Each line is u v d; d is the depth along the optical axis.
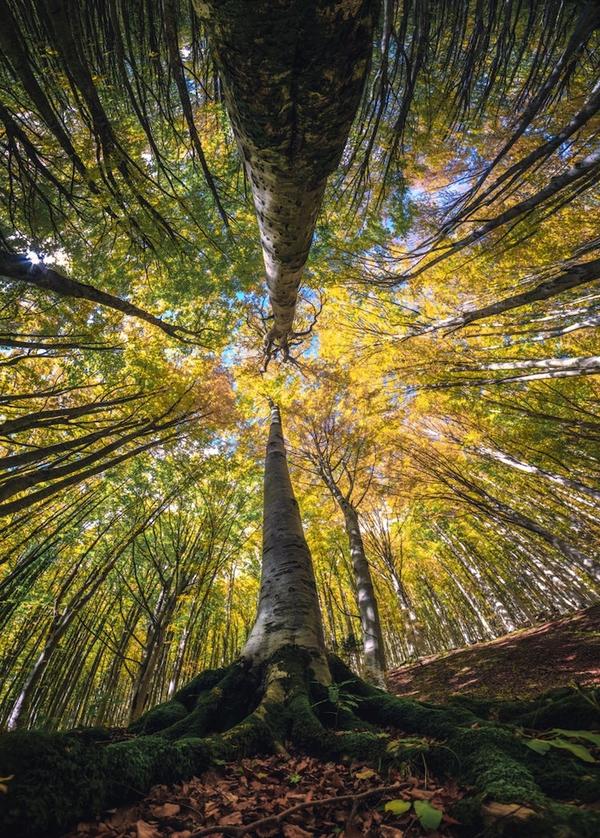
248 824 1.50
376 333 9.86
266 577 4.18
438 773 1.81
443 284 8.88
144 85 3.43
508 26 3.35
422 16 3.24
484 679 7.98
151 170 5.69
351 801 1.67
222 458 11.41
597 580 8.68
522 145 5.99
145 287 7.45
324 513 14.32
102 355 7.91
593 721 2.04
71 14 2.67
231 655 16.66
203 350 10.27
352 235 6.93
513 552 18.28
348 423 12.41
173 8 2.78
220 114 5.04
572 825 1.18
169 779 1.83
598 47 4.04
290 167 2.25
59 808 1.37
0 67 3.31
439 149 6.09
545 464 12.31
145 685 8.42
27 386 7.37
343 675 3.40
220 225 6.33
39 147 4.27
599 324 5.99
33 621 9.55
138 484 10.68
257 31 1.45
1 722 8.68
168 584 10.29
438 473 13.15
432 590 21.58
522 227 6.84
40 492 4.84
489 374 9.95
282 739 2.47
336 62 1.60
